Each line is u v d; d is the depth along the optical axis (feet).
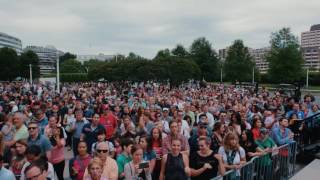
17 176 18.60
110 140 29.71
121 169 21.08
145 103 58.59
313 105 46.01
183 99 69.77
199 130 28.02
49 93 82.07
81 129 32.01
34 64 265.54
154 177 22.47
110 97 72.90
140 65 196.95
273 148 27.45
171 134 24.59
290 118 40.04
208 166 19.97
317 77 240.94
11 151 20.43
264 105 58.39
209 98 66.08
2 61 253.85
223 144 23.13
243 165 21.98
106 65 216.33
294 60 183.42
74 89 120.06
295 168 33.63
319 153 37.22
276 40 192.85
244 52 240.32
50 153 24.40
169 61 196.03
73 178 20.83
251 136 27.68
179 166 19.39
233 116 35.94
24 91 96.17
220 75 276.62
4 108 48.73
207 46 273.95
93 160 18.17
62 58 501.97
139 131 31.65
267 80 246.27
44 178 14.96
